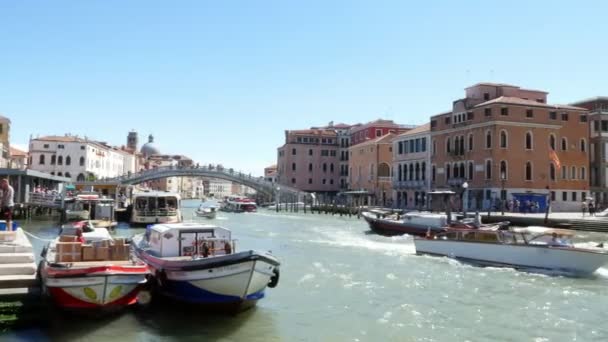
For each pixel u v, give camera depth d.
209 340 10.67
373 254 23.64
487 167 45.62
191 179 182.12
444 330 11.70
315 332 11.42
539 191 45.62
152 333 10.99
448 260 21.45
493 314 13.04
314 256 22.95
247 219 52.91
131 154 108.81
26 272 11.71
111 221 35.56
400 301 14.30
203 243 13.99
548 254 18.70
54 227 34.69
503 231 20.09
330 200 84.94
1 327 10.66
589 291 15.73
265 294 14.93
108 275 11.30
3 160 61.97
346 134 91.38
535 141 45.84
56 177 48.66
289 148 89.75
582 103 52.53
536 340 11.07
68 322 11.37
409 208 56.53
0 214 36.53
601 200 49.81
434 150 53.38
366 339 11.00
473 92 50.38
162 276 13.18
